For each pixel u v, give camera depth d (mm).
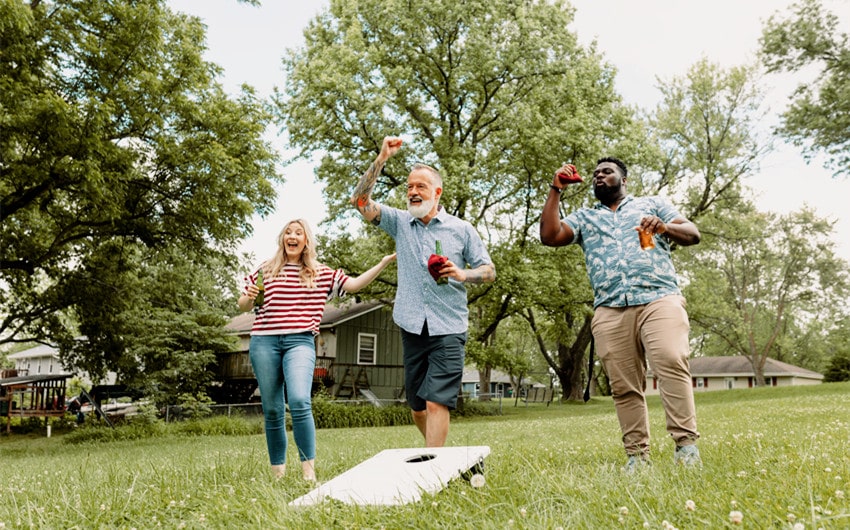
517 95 24422
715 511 1862
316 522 2064
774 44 23219
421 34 23844
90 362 19344
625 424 3834
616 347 3791
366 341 29047
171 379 22891
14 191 14945
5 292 18719
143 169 15289
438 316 3943
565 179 3941
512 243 24469
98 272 18281
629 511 1925
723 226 35219
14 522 2453
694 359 69688
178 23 15789
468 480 2787
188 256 17516
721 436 5641
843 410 9398
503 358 25578
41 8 13383
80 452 12023
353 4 23297
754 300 51125
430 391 3850
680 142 31531
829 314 57812
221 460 4871
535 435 9039
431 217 4180
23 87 12078
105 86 13891
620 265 3771
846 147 23031
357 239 23953
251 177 15844
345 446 7715
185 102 14930
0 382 23391
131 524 2465
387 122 22250
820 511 1756
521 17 22812
